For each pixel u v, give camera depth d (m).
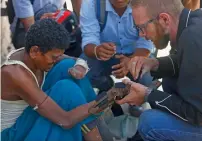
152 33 2.09
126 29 2.86
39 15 3.22
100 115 2.33
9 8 3.14
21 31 3.16
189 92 1.97
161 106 2.13
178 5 2.01
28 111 2.19
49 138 2.17
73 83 2.23
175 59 2.42
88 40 2.86
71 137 2.22
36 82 2.10
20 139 2.20
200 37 1.90
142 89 2.21
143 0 2.04
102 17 2.84
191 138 2.20
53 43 2.01
